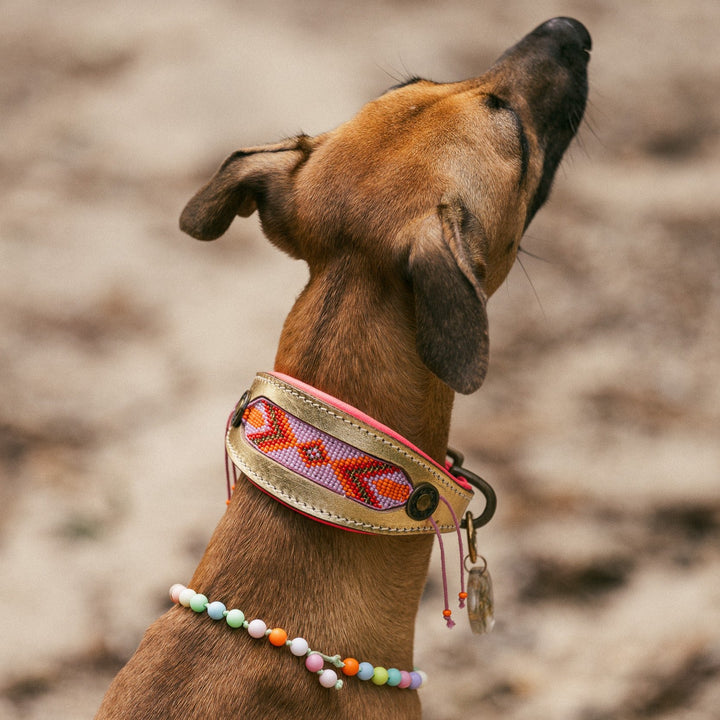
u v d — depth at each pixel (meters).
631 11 13.88
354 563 2.46
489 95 2.71
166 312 8.48
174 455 6.79
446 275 2.20
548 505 6.15
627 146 10.90
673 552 5.73
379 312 2.45
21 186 10.25
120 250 9.27
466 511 2.63
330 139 2.63
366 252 2.44
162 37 12.84
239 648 2.37
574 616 5.34
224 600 2.43
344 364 2.46
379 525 2.32
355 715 2.43
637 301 8.42
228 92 11.69
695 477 6.34
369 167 2.50
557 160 2.96
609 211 9.70
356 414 2.29
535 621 5.33
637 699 4.73
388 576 2.54
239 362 7.84
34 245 9.24
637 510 6.07
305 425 2.30
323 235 2.50
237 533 2.47
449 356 2.17
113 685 2.42
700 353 7.78
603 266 8.90
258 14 13.37
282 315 8.52
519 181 2.58
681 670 4.85
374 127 2.59
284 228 2.63
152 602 5.50
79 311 8.39
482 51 12.60
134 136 11.09
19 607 5.41
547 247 9.18
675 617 5.21
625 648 5.06
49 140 11.07
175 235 9.57
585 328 8.13
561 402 7.25
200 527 6.11
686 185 10.15
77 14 13.60
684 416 7.05
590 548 5.76
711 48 12.96
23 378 7.47
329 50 12.55
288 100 11.53
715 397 7.26
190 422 7.12
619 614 5.31
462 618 5.42
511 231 2.60
